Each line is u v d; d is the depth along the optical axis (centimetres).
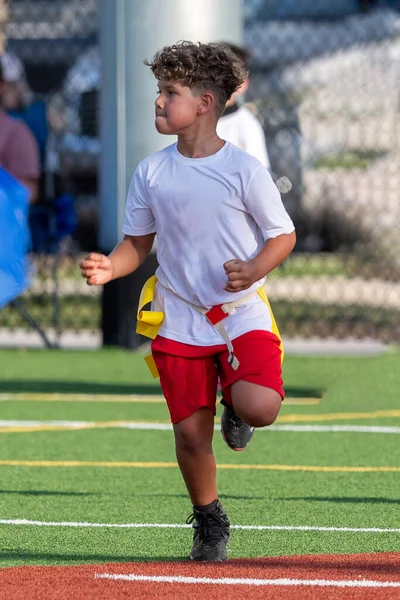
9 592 1364
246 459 2245
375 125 5294
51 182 3631
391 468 2173
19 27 5328
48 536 1658
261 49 5306
